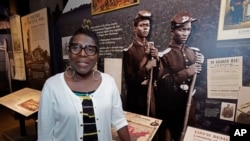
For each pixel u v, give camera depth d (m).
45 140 1.09
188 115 1.63
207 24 1.48
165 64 1.76
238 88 1.36
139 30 1.93
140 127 1.64
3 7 4.82
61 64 3.18
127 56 2.08
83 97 1.09
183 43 1.62
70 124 1.06
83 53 1.08
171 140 1.76
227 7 1.37
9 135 3.42
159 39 1.79
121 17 2.09
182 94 1.66
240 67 1.34
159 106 1.83
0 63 5.08
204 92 1.53
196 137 1.50
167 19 1.72
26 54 4.04
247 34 1.29
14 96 3.20
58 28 3.13
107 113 1.14
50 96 1.08
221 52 1.42
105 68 2.33
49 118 1.08
